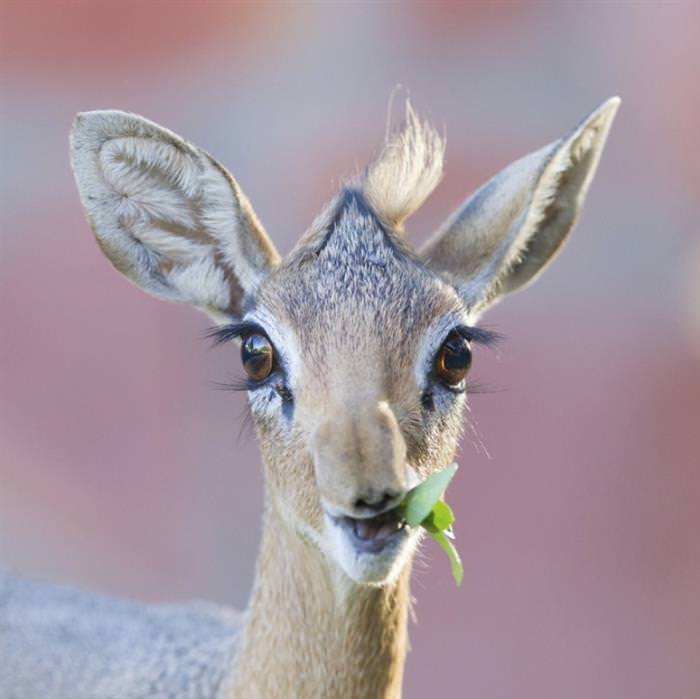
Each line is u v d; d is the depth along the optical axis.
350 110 14.67
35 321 14.70
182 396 14.64
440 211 14.34
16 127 14.82
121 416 14.66
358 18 14.67
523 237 8.41
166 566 14.54
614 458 14.37
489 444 14.39
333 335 7.40
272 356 7.62
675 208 14.45
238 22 14.73
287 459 7.46
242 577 14.48
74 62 14.80
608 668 14.23
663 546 14.30
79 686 9.62
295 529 7.61
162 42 14.80
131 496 14.60
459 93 14.57
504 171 8.49
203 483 14.62
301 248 7.94
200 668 9.13
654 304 14.40
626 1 14.43
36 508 14.46
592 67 14.50
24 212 14.77
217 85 14.80
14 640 10.30
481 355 14.39
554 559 14.34
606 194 14.48
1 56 14.78
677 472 14.30
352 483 6.82
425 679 14.21
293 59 14.76
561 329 14.40
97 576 14.41
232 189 8.16
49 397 14.68
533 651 14.26
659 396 14.37
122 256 8.59
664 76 14.43
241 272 8.27
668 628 14.23
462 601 14.29
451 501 14.37
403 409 7.27
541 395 14.41
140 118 8.17
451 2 14.54
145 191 8.45
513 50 14.53
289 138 14.73
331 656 7.83
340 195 8.11
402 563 7.23
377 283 7.64
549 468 14.40
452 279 8.12
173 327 14.62
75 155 8.27
